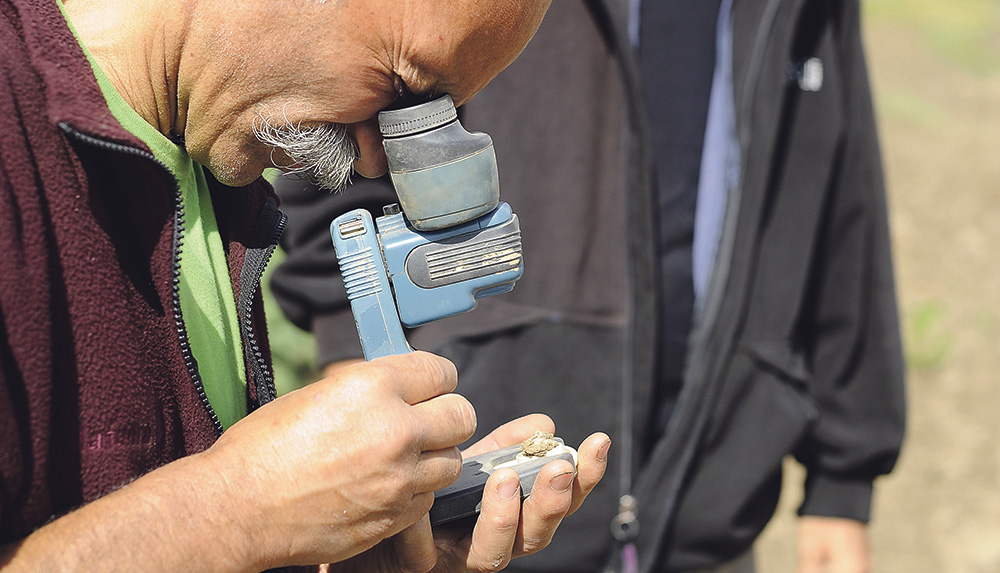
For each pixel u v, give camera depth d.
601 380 1.88
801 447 2.17
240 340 1.16
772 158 1.92
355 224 1.05
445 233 1.04
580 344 1.88
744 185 1.92
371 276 1.05
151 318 0.98
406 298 1.05
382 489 0.91
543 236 1.88
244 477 0.89
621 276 1.87
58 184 0.88
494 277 1.06
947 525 4.04
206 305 1.10
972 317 5.40
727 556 1.96
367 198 1.87
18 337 0.83
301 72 0.97
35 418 0.85
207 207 1.16
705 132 1.94
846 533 2.14
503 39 0.99
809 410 1.99
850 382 2.12
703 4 1.92
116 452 0.92
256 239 1.17
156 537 0.84
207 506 0.87
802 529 2.19
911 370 5.00
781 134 2.00
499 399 1.86
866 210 2.05
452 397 1.00
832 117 1.98
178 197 0.96
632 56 1.80
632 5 1.89
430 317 1.05
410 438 0.93
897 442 2.08
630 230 1.86
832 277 2.09
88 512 0.85
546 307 1.87
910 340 5.13
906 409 2.09
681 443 1.90
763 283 1.97
